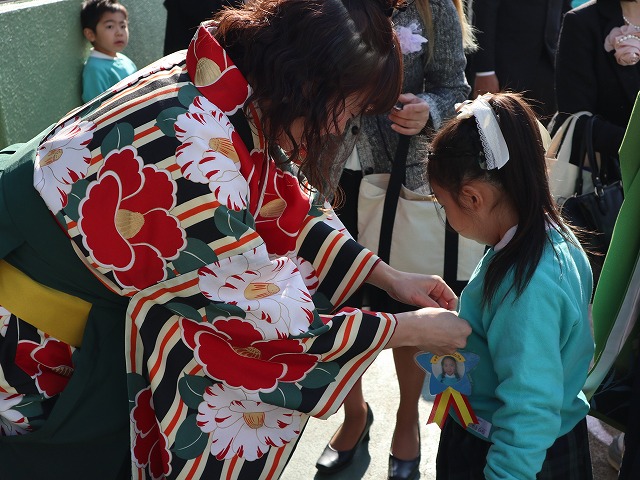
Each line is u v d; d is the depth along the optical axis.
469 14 3.54
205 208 1.56
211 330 1.66
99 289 1.69
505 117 1.69
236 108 1.64
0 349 1.70
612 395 2.21
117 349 1.72
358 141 2.61
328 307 2.11
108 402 1.75
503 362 1.65
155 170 1.57
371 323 1.76
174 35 4.54
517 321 1.64
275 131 1.59
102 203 1.59
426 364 1.87
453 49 2.60
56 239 1.66
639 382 1.94
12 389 1.72
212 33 1.70
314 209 2.10
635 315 2.11
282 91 1.54
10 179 1.69
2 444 1.78
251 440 1.76
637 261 2.05
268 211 1.84
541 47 4.87
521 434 1.60
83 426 1.74
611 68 2.98
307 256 2.09
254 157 1.69
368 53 1.55
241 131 1.66
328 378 1.76
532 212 1.69
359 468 2.71
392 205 2.58
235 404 1.73
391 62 1.61
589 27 2.98
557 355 1.64
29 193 1.66
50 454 1.79
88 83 4.42
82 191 1.60
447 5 2.56
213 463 1.73
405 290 2.05
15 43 3.49
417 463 2.64
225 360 1.69
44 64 3.85
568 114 3.05
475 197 1.73
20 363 1.71
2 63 3.36
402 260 2.61
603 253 2.75
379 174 2.63
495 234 1.77
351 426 2.70
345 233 2.15
